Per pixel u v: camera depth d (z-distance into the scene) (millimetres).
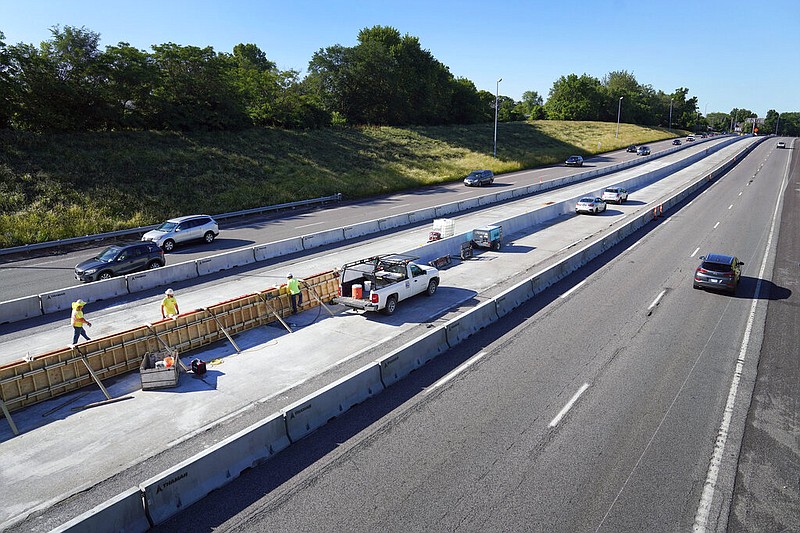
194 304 18984
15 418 11367
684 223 34906
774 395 12062
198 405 11781
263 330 16562
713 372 13227
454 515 8070
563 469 9219
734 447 9961
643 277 22297
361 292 17891
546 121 122000
